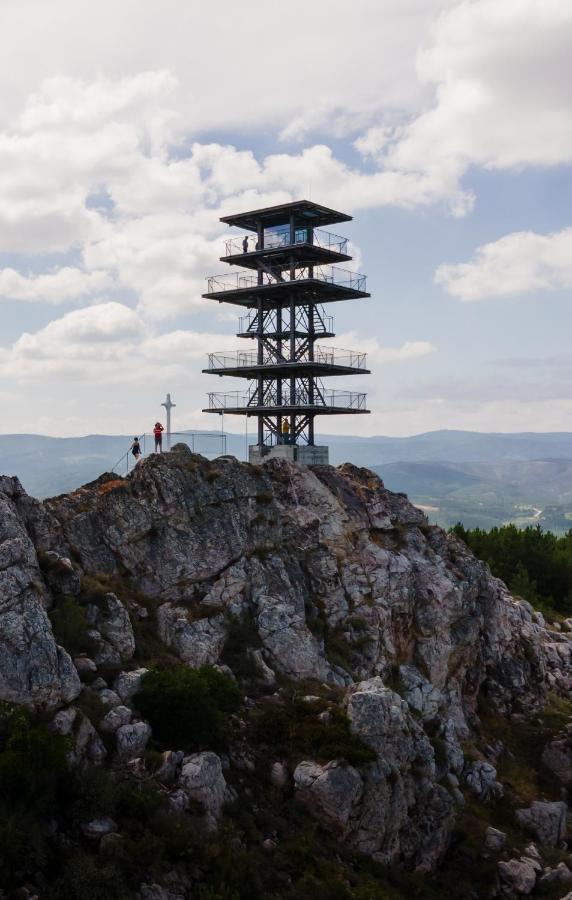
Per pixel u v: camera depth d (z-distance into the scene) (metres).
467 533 115.44
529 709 69.25
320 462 72.31
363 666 56.72
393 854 43.34
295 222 72.38
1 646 37.12
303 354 74.19
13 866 31.14
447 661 64.06
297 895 36.38
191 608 51.22
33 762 33.47
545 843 53.72
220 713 42.09
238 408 71.94
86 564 49.16
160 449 64.44
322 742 43.72
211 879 34.66
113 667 42.41
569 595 106.94
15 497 47.03
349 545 63.28
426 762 47.84
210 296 73.38
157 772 37.44
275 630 52.72
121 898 31.75
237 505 57.28
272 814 40.22
